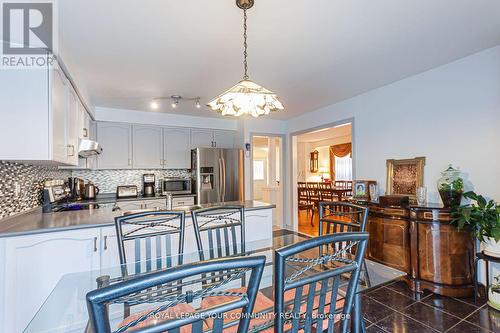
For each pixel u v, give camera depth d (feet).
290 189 17.16
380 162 10.86
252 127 16.44
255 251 7.19
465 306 7.25
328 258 3.03
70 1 5.13
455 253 7.68
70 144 8.01
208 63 8.29
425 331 6.21
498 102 7.48
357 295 4.36
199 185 14.70
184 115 15.48
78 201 11.84
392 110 10.37
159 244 5.97
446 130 8.67
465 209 7.27
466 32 6.66
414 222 8.28
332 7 5.52
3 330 5.27
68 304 4.48
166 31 6.39
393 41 7.07
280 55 7.79
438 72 8.86
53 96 6.24
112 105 13.05
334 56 7.91
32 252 5.78
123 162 13.84
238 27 6.26
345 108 12.58
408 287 8.46
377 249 9.39
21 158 5.86
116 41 6.81
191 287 4.99
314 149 30.32
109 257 6.77
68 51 7.27
